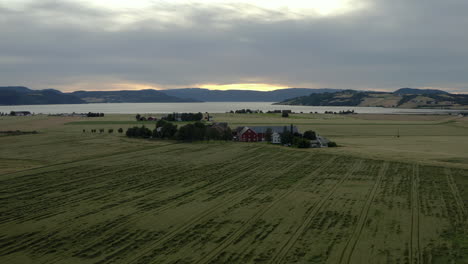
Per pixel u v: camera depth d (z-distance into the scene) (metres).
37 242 35.66
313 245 34.25
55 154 90.25
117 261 31.38
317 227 38.94
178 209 45.56
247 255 32.22
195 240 35.69
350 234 36.91
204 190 55.06
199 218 42.16
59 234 37.56
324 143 105.31
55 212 44.50
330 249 33.34
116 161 79.69
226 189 55.56
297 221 40.88
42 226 39.81
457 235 36.44
